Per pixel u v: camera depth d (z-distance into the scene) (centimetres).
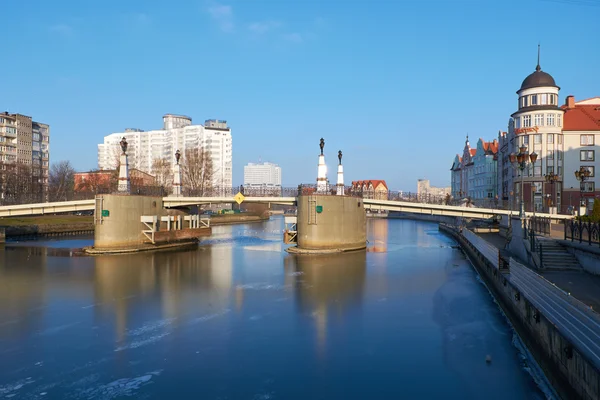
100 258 4500
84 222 8150
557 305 1502
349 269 3850
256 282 3266
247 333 2100
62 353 1853
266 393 1514
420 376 1639
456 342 1981
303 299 2744
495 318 2345
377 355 1834
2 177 9019
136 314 2414
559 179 6806
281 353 1856
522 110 7012
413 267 3972
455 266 4038
